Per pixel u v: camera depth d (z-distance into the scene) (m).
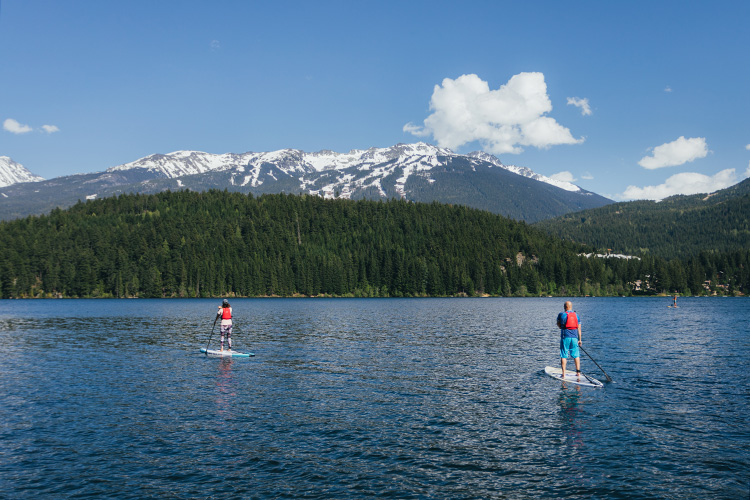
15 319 76.94
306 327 60.50
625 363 33.22
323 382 26.53
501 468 14.69
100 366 31.55
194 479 13.79
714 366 31.98
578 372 27.19
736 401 22.59
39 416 20.00
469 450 16.17
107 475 14.09
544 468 14.69
